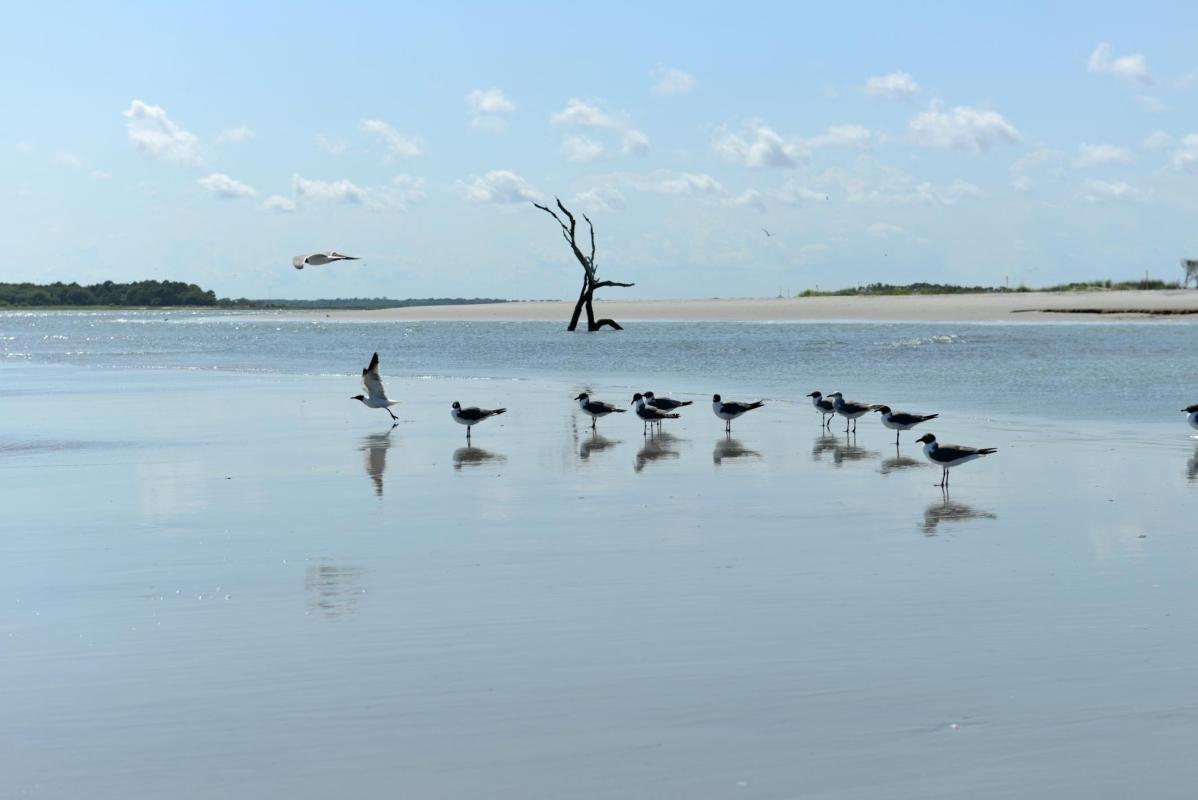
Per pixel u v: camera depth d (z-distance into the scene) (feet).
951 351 181.78
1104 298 365.81
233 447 85.25
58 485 69.51
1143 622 38.68
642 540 52.11
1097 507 58.29
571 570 46.68
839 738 29.58
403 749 29.27
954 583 43.96
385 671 34.83
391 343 258.37
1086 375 134.21
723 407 89.71
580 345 228.02
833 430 91.66
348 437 90.33
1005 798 26.27
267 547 51.70
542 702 32.22
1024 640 36.96
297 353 222.69
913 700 32.01
